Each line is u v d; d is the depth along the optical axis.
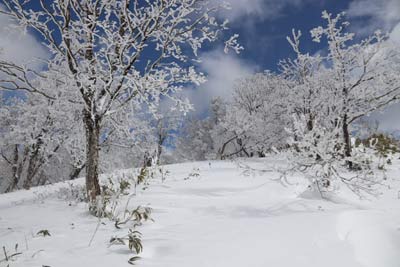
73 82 6.94
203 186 7.52
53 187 11.26
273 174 8.67
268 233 3.68
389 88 14.63
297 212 5.00
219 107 34.19
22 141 16.97
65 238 4.05
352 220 3.71
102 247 3.62
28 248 3.65
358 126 18.91
